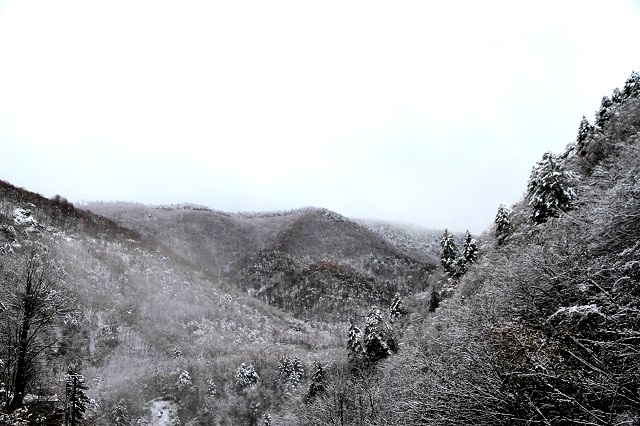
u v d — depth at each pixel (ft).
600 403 18.78
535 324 28.50
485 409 22.72
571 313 22.65
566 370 20.30
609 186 44.60
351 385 67.62
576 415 18.70
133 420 147.54
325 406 64.85
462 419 24.13
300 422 99.40
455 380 25.77
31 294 66.59
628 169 40.37
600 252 30.83
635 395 16.90
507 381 22.38
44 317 68.64
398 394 46.96
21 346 63.21
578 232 37.68
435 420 25.30
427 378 31.14
